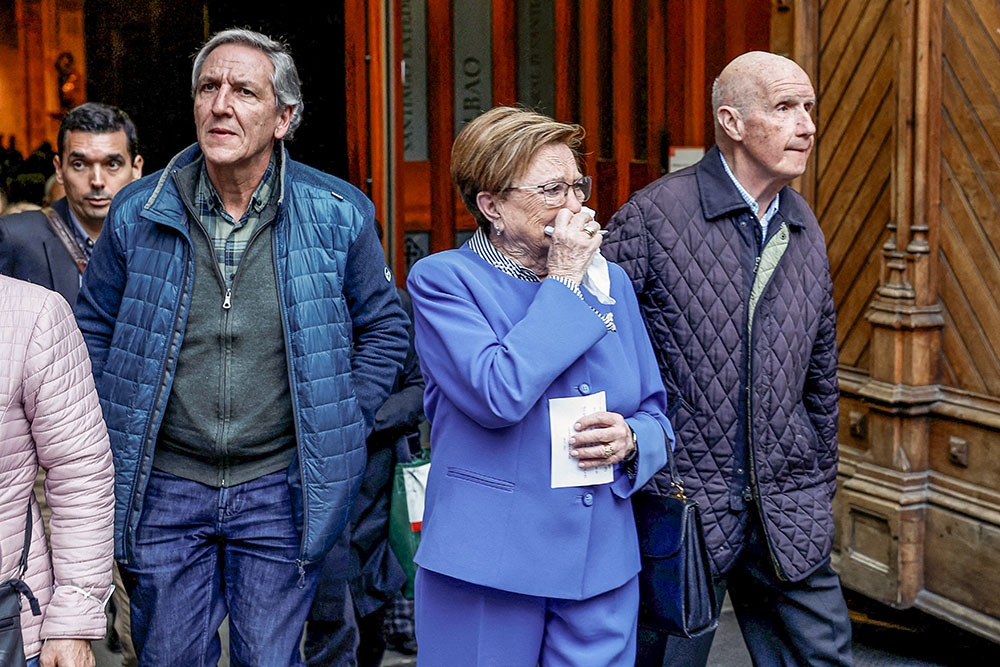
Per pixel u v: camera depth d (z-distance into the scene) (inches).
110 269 114.5
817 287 125.0
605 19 218.1
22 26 229.1
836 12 194.4
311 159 226.5
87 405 96.0
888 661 166.6
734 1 211.0
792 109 118.3
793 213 124.2
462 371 92.7
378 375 119.5
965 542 173.6
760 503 121.1
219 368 110.4
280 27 228.5
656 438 100.2
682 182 122.2
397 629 161.3
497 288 97.4
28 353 91.7
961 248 175.0
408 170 228.2
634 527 101.3
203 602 113.5
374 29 205.8
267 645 112.6
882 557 184.2
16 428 91.6
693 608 103.8
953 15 173.2
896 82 179.3
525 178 94.9
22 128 232.1
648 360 105.8
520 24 227.1
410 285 99.0
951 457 177.0
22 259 144.3
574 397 95.4
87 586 95.3
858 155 191.6
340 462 113.4
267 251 111.8
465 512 94.5
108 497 97.5
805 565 122.9
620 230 121.4
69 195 145.7
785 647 130.8
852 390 189.8
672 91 218.4
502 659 95.2
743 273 120.7
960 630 176.4
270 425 112.0
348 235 115.2
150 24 236.1
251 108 108.1
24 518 92.7
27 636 92.4
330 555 141.4
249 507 112.5
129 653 148.9
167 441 111.6
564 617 96.5
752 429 120.4
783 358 121.4
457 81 240.4
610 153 220.8
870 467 186.4
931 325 177.9
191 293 110.3
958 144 174.1
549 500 94.1
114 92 237.3
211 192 111.5
